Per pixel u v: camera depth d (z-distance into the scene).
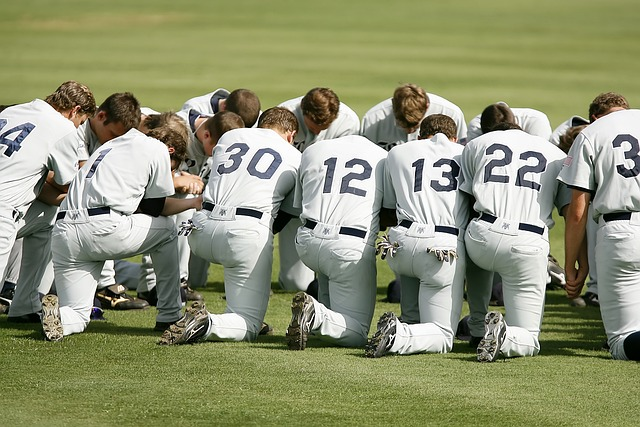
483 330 24.19
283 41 125.12
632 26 145.25
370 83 88.69
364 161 24.16
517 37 131.88
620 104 25.58
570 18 157.62
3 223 23.66
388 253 22.77
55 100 24.78
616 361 21.97
